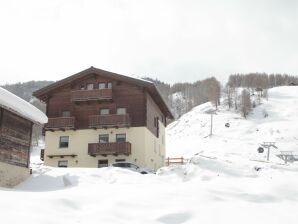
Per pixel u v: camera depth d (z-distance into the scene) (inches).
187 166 680.4
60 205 342.0
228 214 346.3
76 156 1262.3
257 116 3595.0
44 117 748.6
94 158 1239.5
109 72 1280.8
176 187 463.8
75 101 1282.0
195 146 2778.1
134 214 333.4
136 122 1241.4
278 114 3553.2
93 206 352.8
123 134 1243.2
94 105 1300.4
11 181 636.7
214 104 4101.9
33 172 717.3
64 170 739.4
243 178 591.8
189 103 5007.4
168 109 1542.8
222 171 638.5
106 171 717.9
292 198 444.8
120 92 1284.4
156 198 388.8
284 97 4286.4
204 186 476.1
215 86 4436.5
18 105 640.4
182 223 319.3
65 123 1272.1
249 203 408.2
